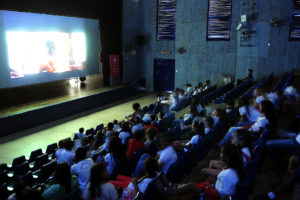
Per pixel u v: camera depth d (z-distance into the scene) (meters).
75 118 13.20
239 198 3.17
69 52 17.08
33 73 14.99
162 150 4.24
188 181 4.37
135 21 19.06
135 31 19.27
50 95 14.39
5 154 9.08
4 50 13.35
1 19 13.02
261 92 7.38
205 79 17.00
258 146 4.16
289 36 12.93
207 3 15.93
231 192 3.15
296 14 12.57
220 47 15.98
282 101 7.35
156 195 3.42
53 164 5.40
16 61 13.99
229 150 3.22
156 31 18.55
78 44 17.62
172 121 8.61
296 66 12.89
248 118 6.42
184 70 17.80
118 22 18.55
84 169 3.90
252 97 9.73
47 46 15.56
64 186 3.40
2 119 10.58
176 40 17.70
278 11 12.95
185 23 17.06
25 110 11.63
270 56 13.55
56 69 16.38
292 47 12.87
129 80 20.02
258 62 14.02
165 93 18.95
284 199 3.54
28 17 14.27
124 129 6.09
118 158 4.27
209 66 16.66
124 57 19.30
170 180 4.14
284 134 5.25
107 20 17.64
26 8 12.34
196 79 17.39
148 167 3.36
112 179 4.19
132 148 4.93
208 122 5.51
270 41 13.42
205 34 16.39
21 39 14.09
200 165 4.98
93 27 18.50
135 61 20.17
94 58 19.02
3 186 4.59
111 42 18.12
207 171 4.18
